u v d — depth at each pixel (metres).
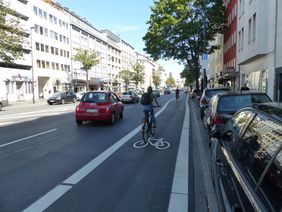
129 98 38.47
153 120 11.68
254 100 9.09
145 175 6.80
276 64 19.91
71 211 4.93
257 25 21.94
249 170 3.16
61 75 67.50
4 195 5.60
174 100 45.69
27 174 6.84
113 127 14.68
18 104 40.81
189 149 9.54
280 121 2.95
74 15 76.88
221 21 42.25
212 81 73.81
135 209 5.01
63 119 18.19
